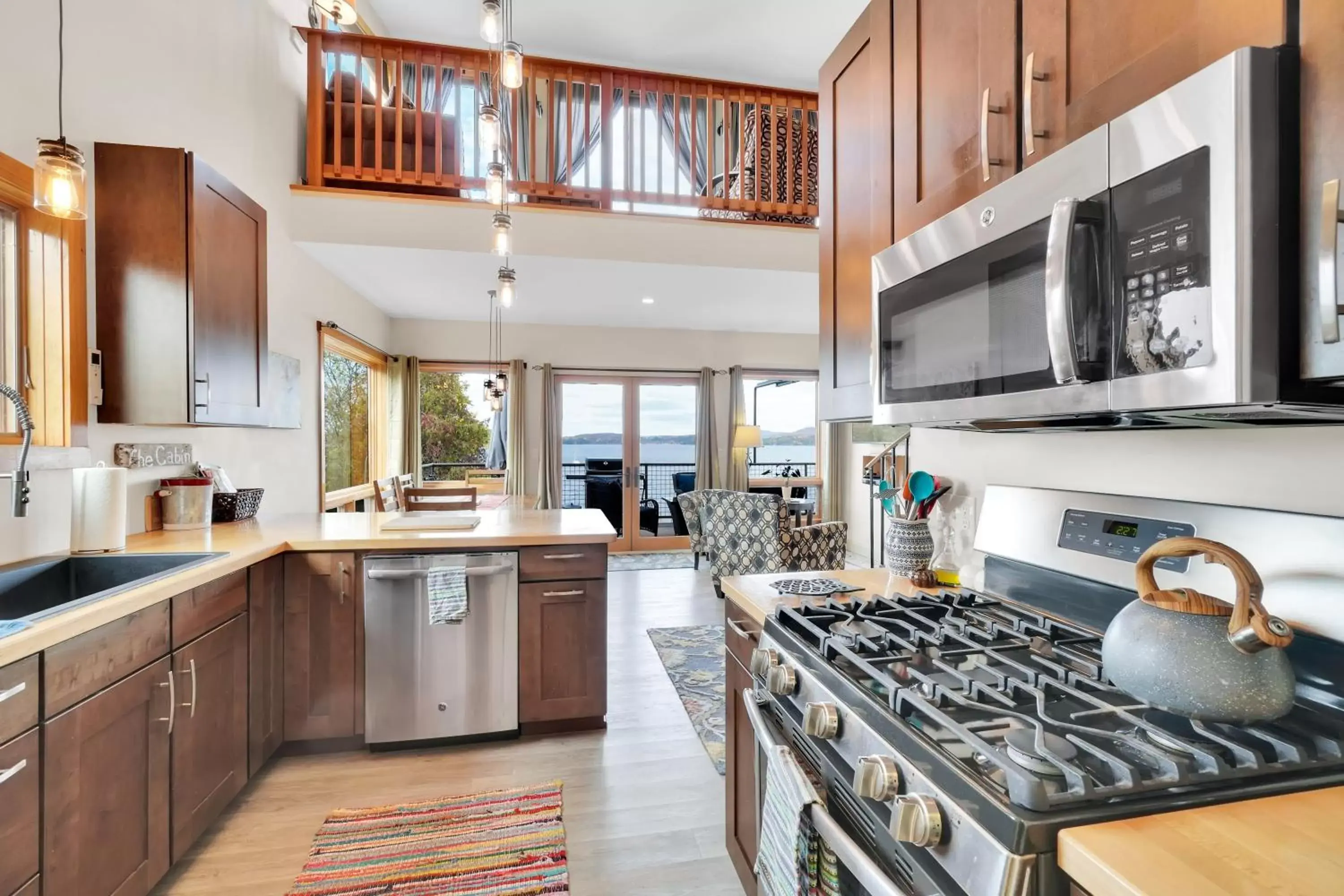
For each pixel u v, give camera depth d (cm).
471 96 472
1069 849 56
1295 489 90
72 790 129
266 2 347
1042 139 95
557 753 242
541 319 627
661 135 434
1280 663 72
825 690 101
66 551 198
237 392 252
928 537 163
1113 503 117
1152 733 72
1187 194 67
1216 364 65
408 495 328
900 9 137
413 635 239
